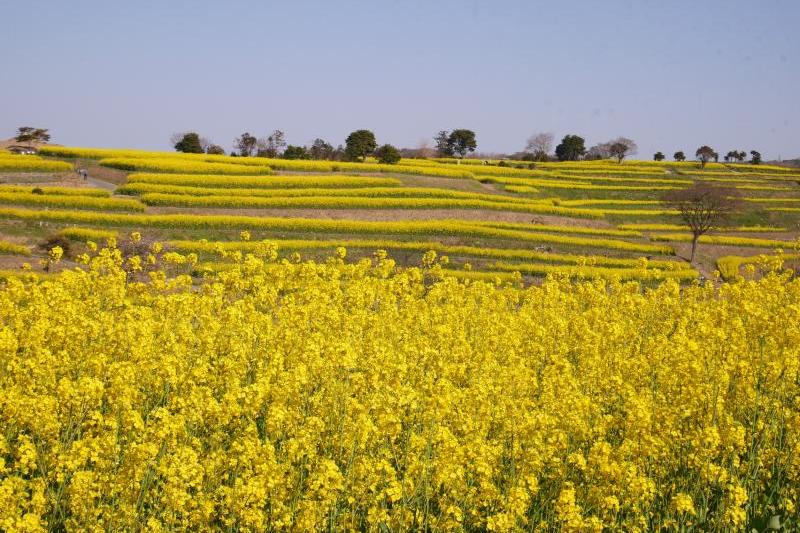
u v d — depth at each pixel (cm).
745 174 11750
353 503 916
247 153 11244
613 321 1873
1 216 4988
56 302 1644
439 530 892
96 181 6769
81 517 866
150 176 6569
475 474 1002
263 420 1212
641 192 9381
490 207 6944
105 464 911
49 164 6869
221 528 905
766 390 1233
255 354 1459
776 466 1048
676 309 1983
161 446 985
